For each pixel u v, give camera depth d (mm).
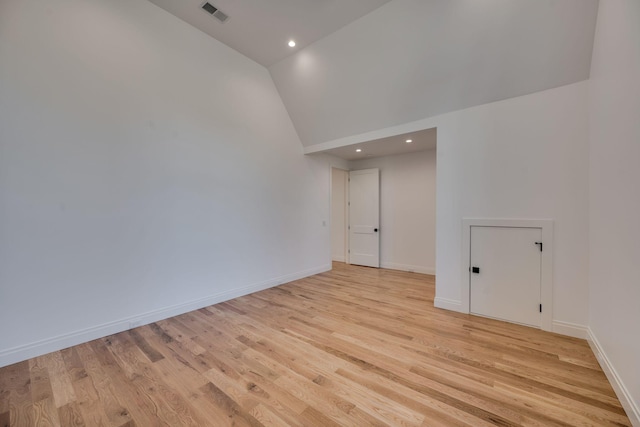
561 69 2482
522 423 1527
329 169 5523
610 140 1914
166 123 3094
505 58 2625
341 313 3184
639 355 1445
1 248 2123
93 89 2572
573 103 2502
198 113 3393
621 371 1681
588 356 2211
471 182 3070
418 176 5191
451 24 2639
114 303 2705
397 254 5512
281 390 1818
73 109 2457
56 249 2373
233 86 3779
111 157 2684
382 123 3852
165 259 3084
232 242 3781
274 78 4281
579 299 2527
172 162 3148
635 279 1499
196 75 3363
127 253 2797
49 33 2330
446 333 2645
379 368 2064
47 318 2326
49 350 2320
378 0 2770
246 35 3432
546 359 2174
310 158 5082
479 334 2621
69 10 2434
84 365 2129
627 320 1605
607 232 1981
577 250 2523
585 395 1756
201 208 3426
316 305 3461
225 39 3525
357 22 3082
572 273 2549
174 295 3158
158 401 1719
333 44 3408
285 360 2182
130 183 2816
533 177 2713
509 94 2799
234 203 3807
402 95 3402
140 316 2877
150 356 2258
